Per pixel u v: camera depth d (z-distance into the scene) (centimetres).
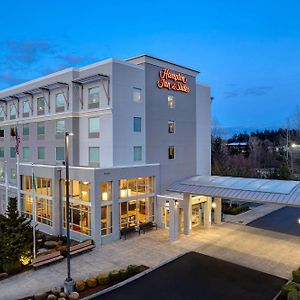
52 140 3328
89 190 2611
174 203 2591
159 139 3219
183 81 3494
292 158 6606
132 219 2884
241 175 5097
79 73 3109
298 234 2792
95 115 2934
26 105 3750
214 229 2941
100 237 2567
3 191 4056
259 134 12581
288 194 2128
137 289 1778
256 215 3541
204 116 3847
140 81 3041
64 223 2898
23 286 1841
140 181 2988
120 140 2858
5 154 4212
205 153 3850
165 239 2659
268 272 1977
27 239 2227
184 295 1702
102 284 1839
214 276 1928
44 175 3011
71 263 2175
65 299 1675
